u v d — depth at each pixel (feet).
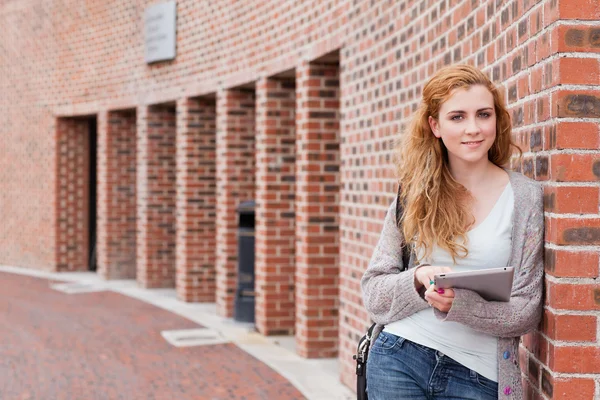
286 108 33.17
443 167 10.61
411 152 10.68
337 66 28.99
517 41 12.43
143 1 45.75
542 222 10.51
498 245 10.30
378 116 22.91
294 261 33.22
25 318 38.58
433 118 10.56
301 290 29.58
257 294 34.06
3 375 27.35
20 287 49.70
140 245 48.03
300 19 29.60
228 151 37.83
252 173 38.06
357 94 24.84
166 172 47.19
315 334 29.27
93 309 41.19
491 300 9.90
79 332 35.06
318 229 29.07
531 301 10.36
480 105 10.25
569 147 10.27
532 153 11.52
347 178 25.84
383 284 10.53
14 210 60.75
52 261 56.49
